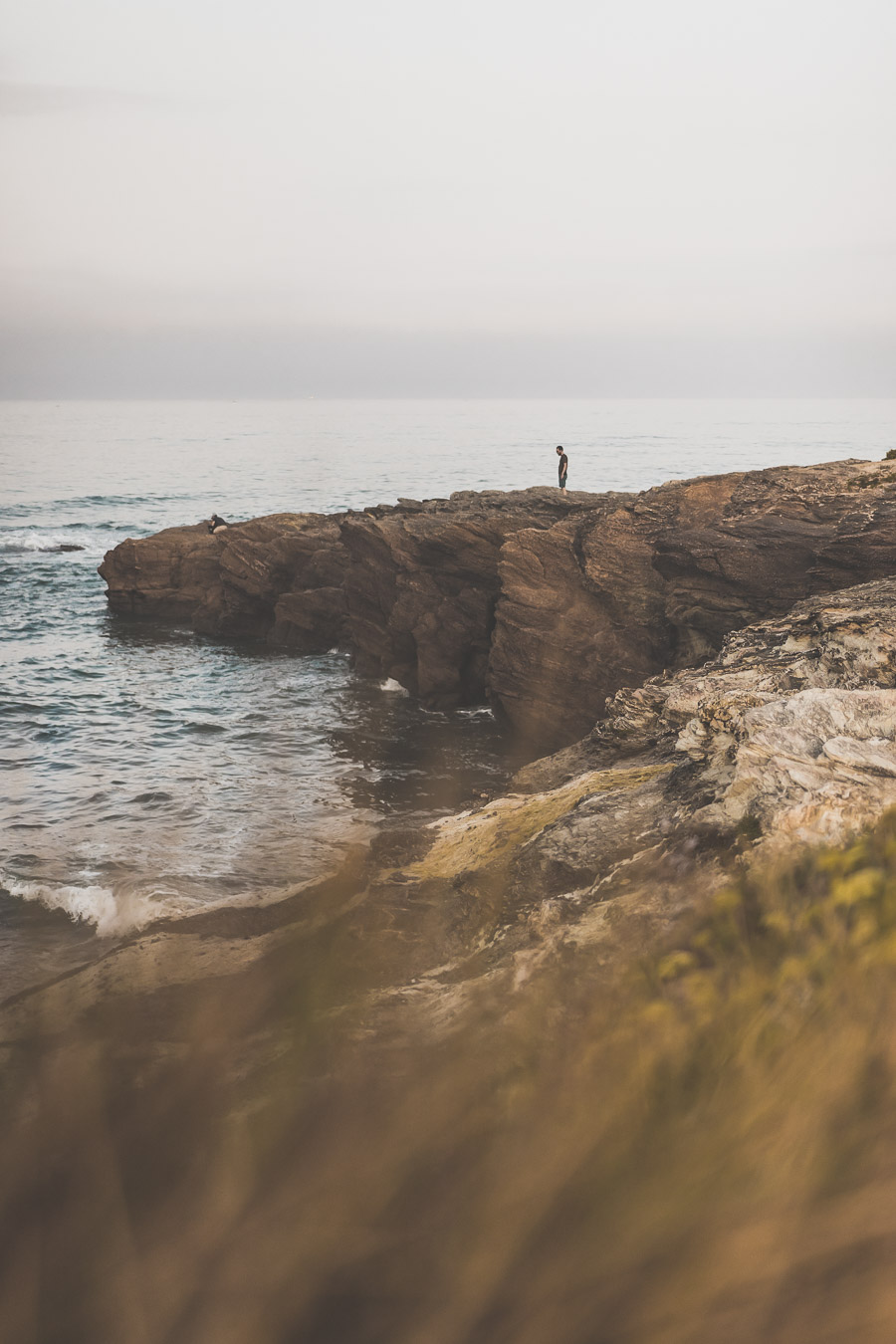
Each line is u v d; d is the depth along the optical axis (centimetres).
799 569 2373
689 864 529
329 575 4172
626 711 1246
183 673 3728
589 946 396
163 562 4778
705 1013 172
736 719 720
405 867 852
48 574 5925
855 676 937
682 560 2556
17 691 3384
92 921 1253
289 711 3134
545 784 1198
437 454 16762
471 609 3266
